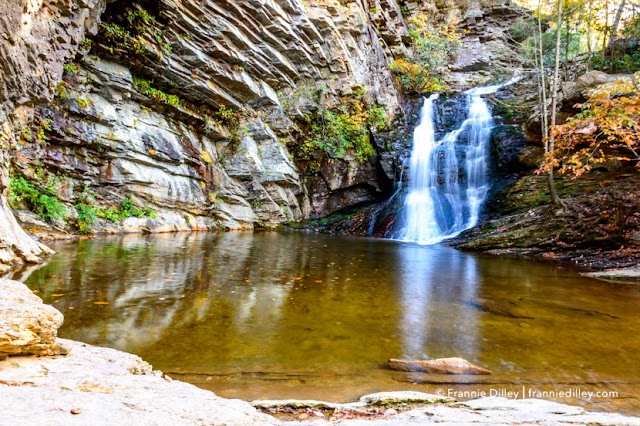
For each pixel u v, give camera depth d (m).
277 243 11.17
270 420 1.80
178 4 11.52
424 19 25.75
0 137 6.16
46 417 1.48
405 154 18.20
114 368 2.23
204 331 3.58
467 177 16.47
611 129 8.76
